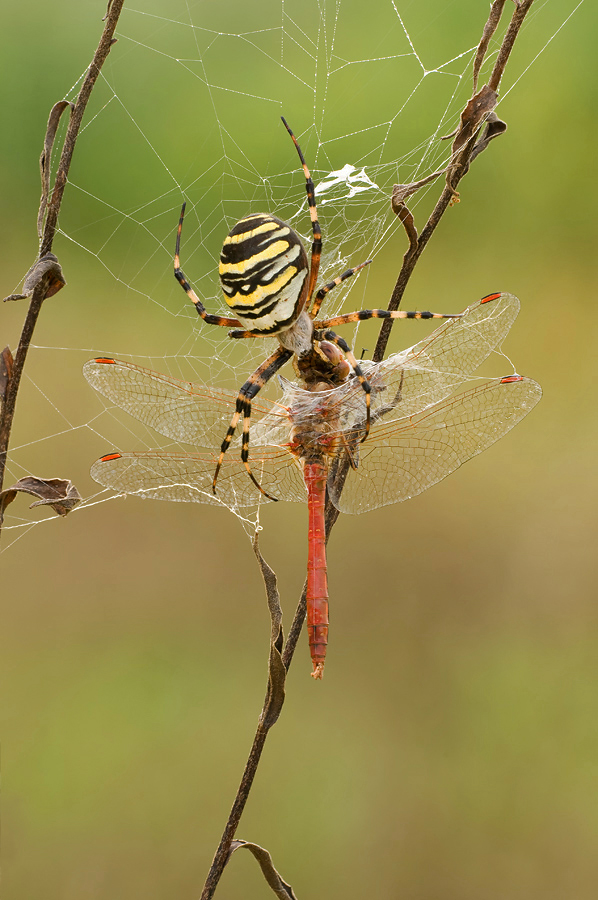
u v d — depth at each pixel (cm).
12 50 112
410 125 108
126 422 110
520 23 90
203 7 101
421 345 92
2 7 111
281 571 108
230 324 93
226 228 103
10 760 99
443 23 108
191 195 106
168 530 112
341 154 107
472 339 92
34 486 90
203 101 108
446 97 107
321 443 92
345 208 99
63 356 112
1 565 106
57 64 112
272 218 91
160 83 108
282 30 102
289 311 91
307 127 107
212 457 92
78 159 112
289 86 106
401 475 92
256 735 90
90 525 110
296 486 92
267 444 93
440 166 98
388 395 92
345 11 105
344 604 107
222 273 91
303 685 101
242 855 98
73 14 109
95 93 110
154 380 92
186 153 109
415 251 91
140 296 111
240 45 103
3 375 90
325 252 98
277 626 90
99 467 92
